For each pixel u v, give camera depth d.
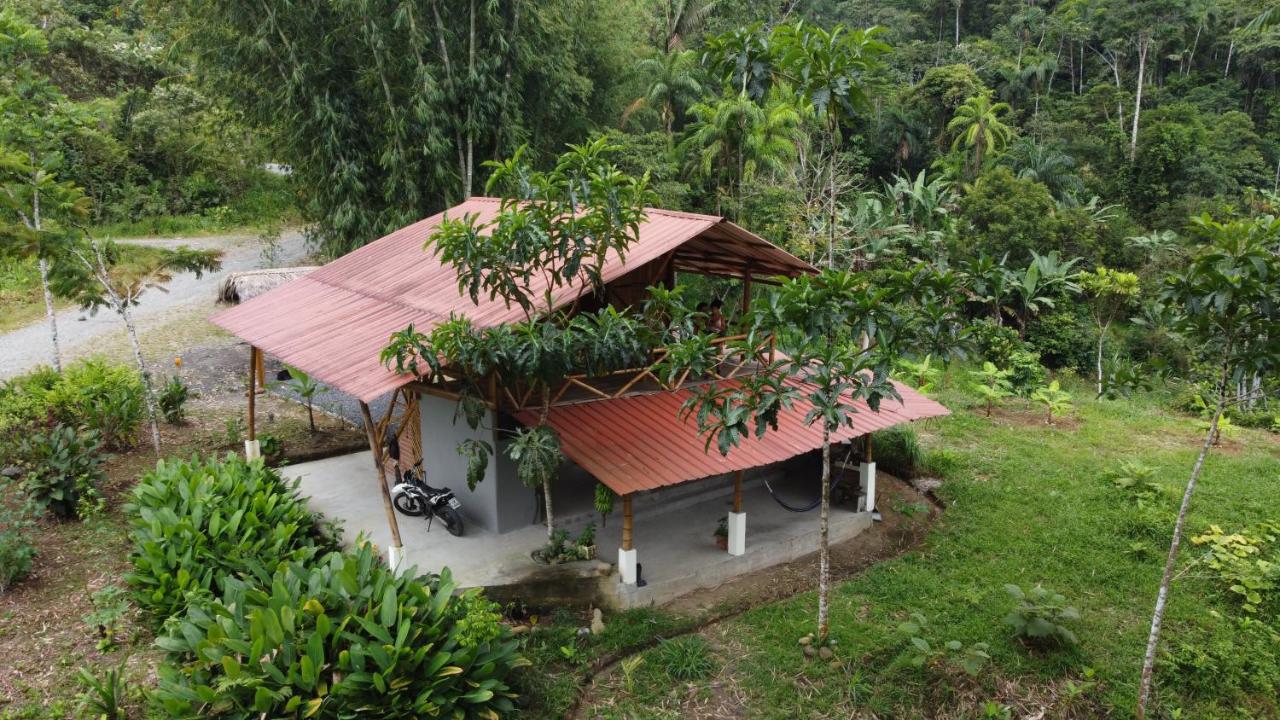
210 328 24.41
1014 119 51.12
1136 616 10.43
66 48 38.50
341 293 13.80
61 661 9.03
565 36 25.05
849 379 8.48
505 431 11.32
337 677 7.45
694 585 10.97
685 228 11.44
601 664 9.30
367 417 10.11
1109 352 27.91
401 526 11.92
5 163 13.02
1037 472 15.49
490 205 15.22
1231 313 7.58
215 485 11.09
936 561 11.84
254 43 21.23
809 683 9.02
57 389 14.70
